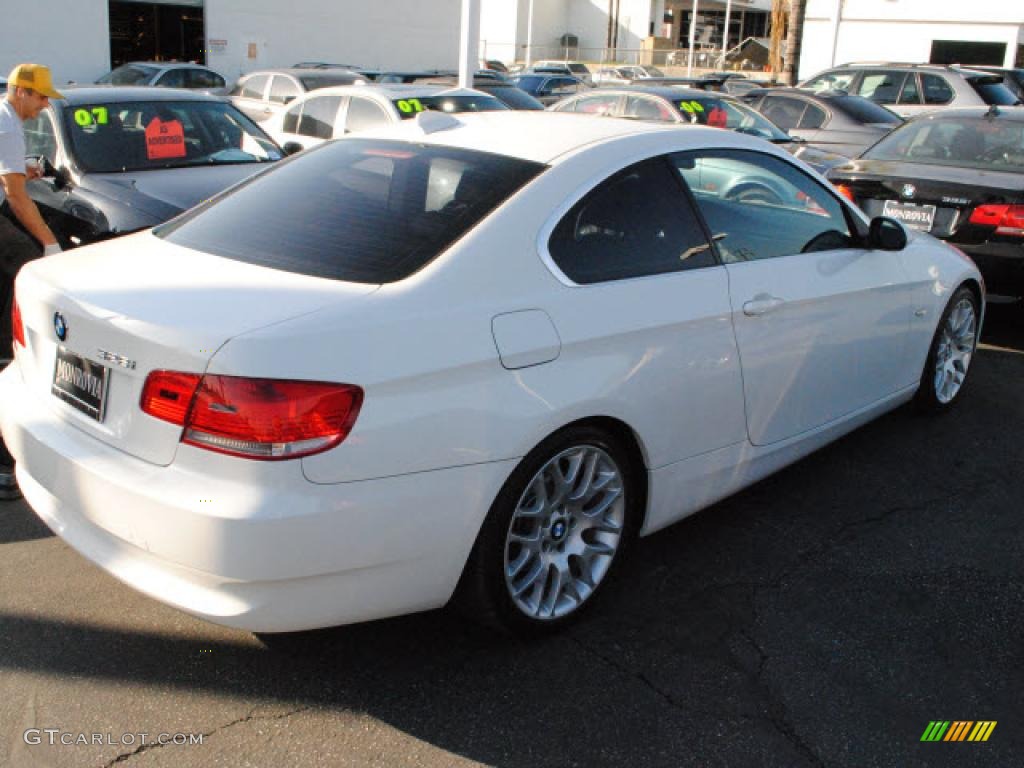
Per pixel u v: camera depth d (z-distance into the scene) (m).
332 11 31.16
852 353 4.23
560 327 2.95
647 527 3.46
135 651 3.08
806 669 3.09
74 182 6.63
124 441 2.68
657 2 59.97
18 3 24.72
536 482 3.01
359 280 2.79
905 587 3.59
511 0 53.72
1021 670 3.12
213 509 2.45
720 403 3.54
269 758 2.64
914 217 6.58
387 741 2.72
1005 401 5.62
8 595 3.37
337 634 3.21
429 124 3.66
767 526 4.04
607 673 3.04
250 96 16.16
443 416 2.67
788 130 12.33
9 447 3.19
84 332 2.77
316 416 2.46
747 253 3.72
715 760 2.68
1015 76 16.23
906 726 2.84
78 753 2.63
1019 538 3.99
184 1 28.23
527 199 3.07
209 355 2.47
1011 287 6.29
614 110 11.70
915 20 31.72
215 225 3.32
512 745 2.72
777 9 45.62
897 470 4.62
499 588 2.95
